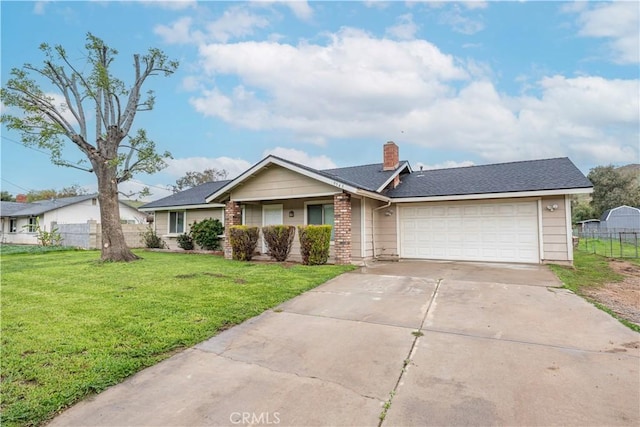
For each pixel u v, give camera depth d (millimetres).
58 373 3523
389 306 6043
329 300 6480
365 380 3424
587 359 3816
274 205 13961
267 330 4922
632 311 5750
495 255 11594
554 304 6000
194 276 8586
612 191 40906
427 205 12711
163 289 7164
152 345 4250
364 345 4316
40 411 2895
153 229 20234
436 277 8594
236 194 12789
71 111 12289
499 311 5633
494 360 3818
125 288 7309
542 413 2820
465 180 12812
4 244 26953
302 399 3096
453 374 3512
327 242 10781
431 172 15094
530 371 3547
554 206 10758
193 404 3045
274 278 8281
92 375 3486
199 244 16672
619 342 4293
